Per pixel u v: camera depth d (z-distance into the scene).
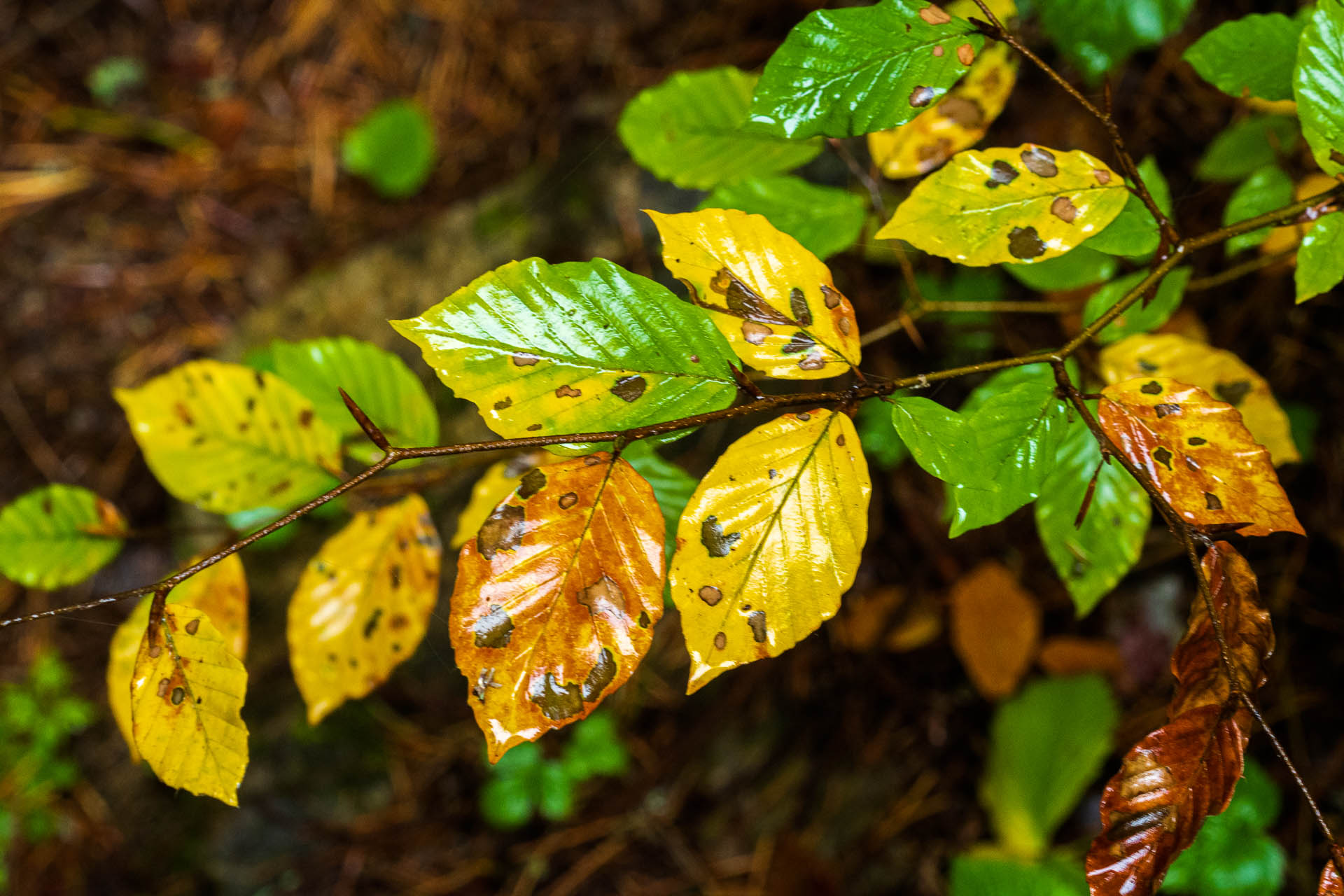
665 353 0.44
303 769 1.01
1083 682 0.82
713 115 0.53
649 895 0.95
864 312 0.86
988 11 0.44
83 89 1.33
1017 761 0.81
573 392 0.43
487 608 0.42
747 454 0.43
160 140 1.31
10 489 1.17
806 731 0.96
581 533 0.43
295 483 0.53
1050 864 0.77
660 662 1.00
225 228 1.27
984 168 0.45
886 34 0.44
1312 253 0.44
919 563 0.92
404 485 0.53
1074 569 0.50
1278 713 0.78
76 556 0.53
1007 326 0.81
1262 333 0.78
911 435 0.43
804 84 0.45
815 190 0.53
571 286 0.44
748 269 0.44
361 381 0.53
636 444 0.50
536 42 1.21
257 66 1.33
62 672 1.08
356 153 1.22
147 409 0.52
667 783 0.99
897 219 0.45
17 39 1.35
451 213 1.10
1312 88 0.44
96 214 1.28
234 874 1.00
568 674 0.42
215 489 0.53
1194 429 0.43
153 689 0.43
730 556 0.43
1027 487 0.44
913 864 0.88
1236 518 0.43
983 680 0.85
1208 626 0.43
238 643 0.51
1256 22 0.48
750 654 0.42
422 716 1.03
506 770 0.97
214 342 1.21
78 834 1.04
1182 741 0.42
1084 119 0.80
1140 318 0.51
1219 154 0.58
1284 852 0.74
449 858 1.00
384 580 0.51
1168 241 0.45
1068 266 0.54
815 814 0.93
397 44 1.30
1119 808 0.42
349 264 1.12
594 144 1.05
